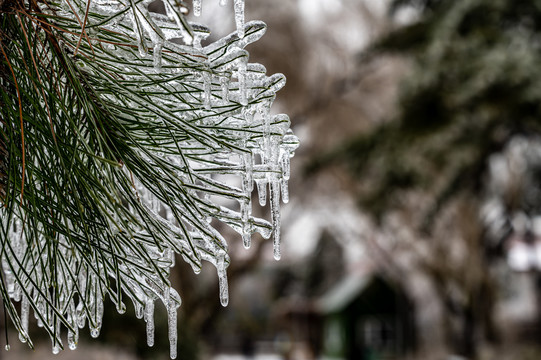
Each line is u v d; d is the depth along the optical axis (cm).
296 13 1367
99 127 107
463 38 1109
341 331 2683
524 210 1662
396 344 2619
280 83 113
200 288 1212
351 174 1414
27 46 106
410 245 1864
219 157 117
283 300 3325
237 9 110
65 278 115
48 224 104
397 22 1521
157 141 111
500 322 1838
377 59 1526
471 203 1595
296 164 1638
